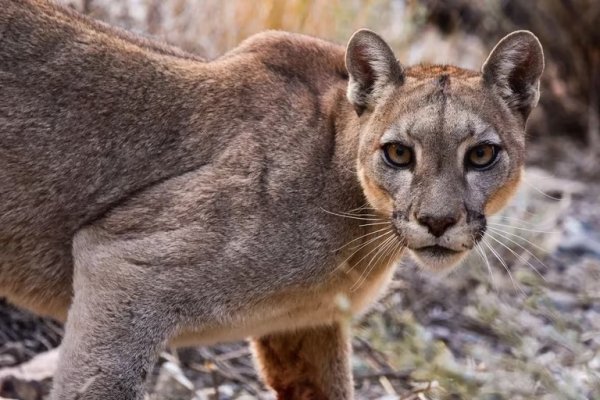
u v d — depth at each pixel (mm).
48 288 10164
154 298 9562
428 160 9625
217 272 9680
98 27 10445
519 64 10234
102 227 9836
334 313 10422
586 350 12508
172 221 9734
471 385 10031
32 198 9938
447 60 19062
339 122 10266
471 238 9617
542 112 20906
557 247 16094
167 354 12398
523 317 12750
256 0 15719
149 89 10172
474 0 20891
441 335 13523
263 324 10148
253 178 9898
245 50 10594
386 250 10258
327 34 16141
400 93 9984
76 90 10047
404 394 11469
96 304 9555
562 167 19547
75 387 9430
